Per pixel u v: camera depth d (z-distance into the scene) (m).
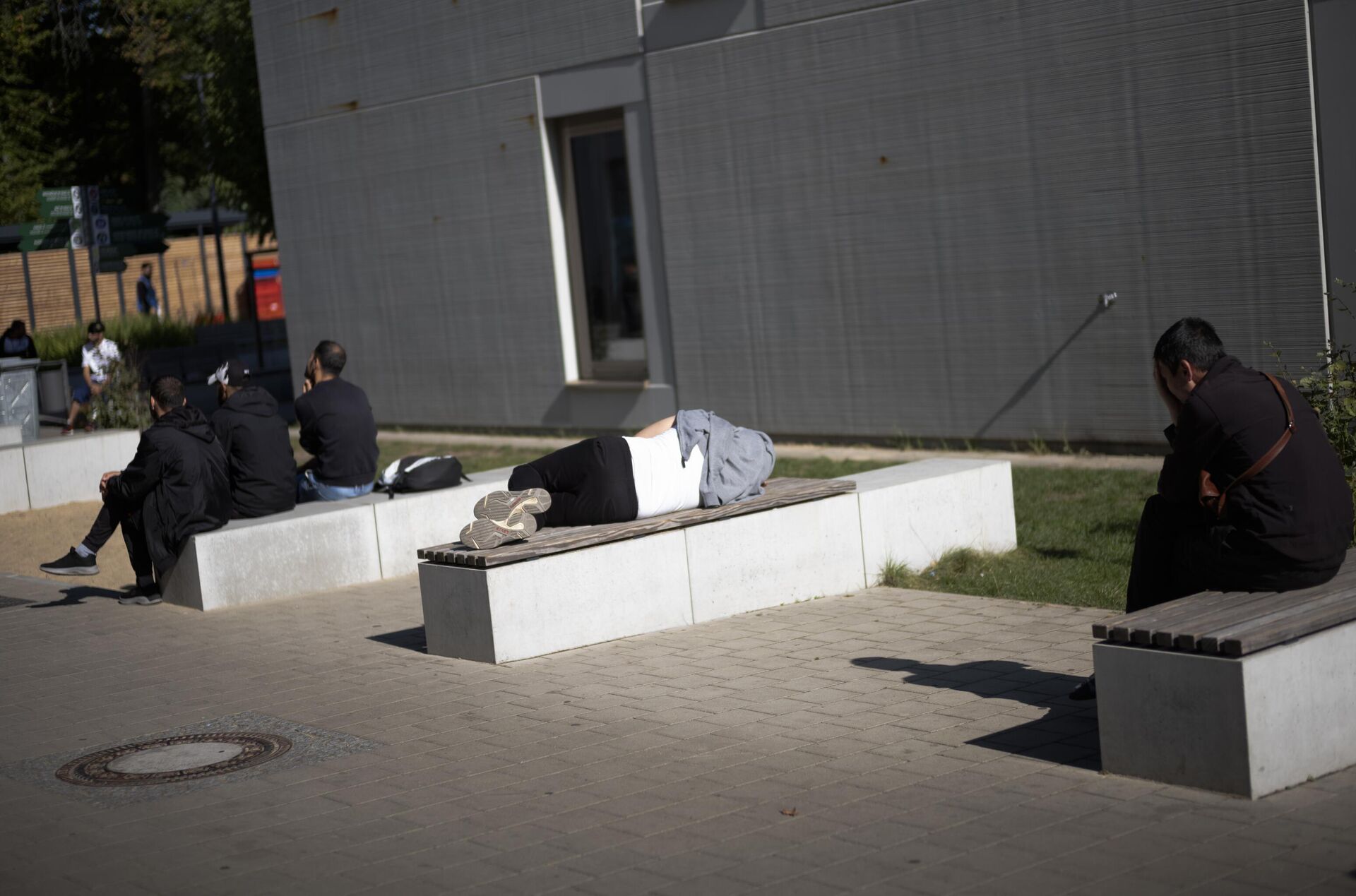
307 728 6.26
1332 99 11.24
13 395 17.72
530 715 6.28
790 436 15.65
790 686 6.52
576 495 7.81
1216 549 5.22
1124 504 10.64
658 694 6.52
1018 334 13.51
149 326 32.31
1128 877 4.07
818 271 15.02
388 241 19.94
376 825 4.93
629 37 16.34
